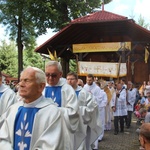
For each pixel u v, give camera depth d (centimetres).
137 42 1677
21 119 265
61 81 432
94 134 585
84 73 1471
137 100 1355
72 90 418
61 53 1947
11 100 373
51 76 417
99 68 1444
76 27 1777
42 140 249
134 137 924
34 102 265
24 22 2762
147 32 1664
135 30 1741
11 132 265
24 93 259
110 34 2012
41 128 254
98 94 862
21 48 2911
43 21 2458
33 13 2422
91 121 568
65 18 2467
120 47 1639
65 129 321
